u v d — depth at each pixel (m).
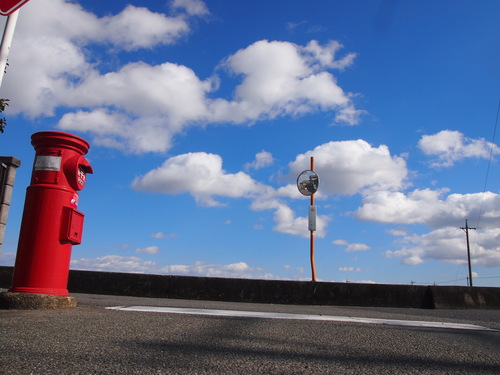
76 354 2.48
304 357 2.70
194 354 2.63
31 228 4.86
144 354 2.56
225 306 6.59
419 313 7.30
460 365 2.71
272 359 2.60
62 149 5.09
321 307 8.34
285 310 6.18
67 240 4.94
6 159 7.64
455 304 9.54
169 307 5.55
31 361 2.28
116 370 2.20
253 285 9.42
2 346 2.57
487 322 5.69
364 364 2.61
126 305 5.57
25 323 3.42
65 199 5.01
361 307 9.15
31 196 4.96
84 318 3.86
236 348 2.86
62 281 4.93
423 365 2.66
